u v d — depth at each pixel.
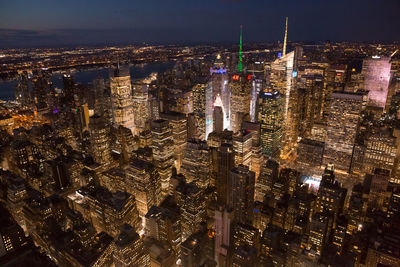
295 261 173.00
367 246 179.38
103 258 186.50
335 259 153.12
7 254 180.12
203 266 180.62
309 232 184.25
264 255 187.50
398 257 158.38
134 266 175.12
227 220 179.75
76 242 192.88
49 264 176.00
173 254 198.88
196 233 198.75
